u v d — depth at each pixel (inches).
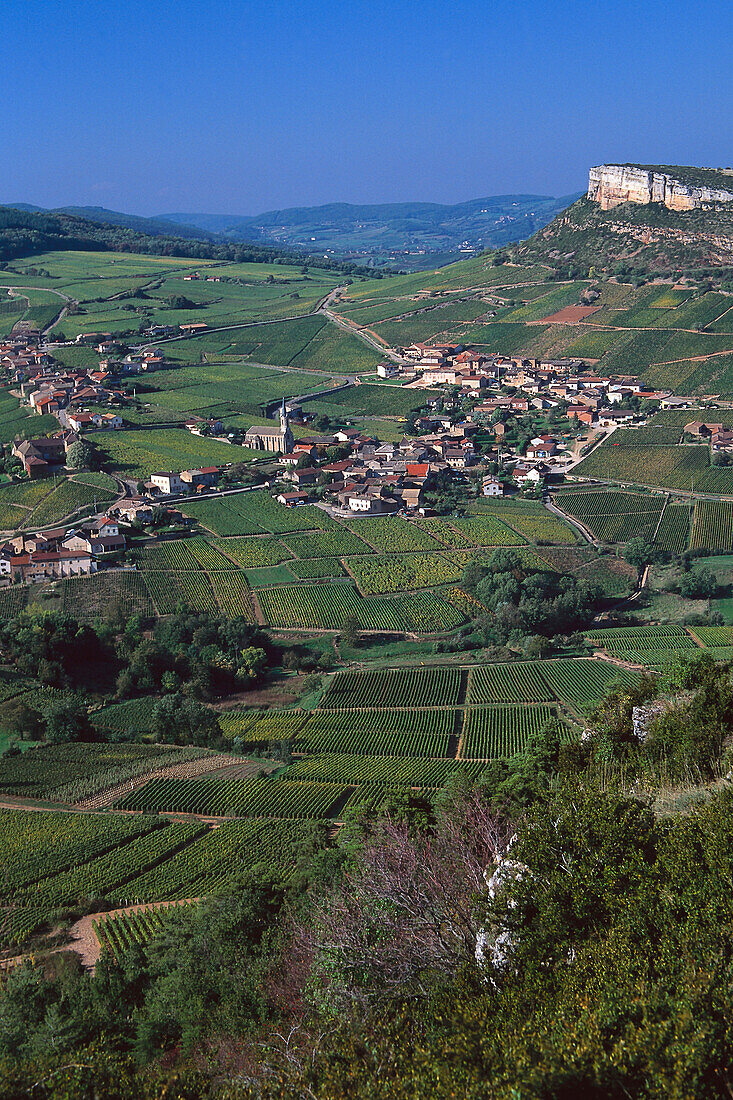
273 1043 1676.9
